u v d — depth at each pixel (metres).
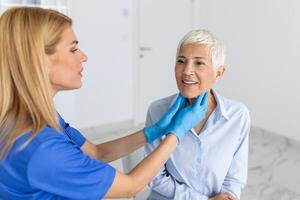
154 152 1.10
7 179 0.92
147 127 1.33
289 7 3.80
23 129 0.91
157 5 4.52
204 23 4.89
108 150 1.34
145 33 4.51
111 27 4.21
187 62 1.21
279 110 4.08
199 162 1.35
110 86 4.37
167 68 4.82
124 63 4.43
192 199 1.35
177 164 1.36
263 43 4.14
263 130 4.25
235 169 1.40
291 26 3.81
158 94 4.82
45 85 0.92
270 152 3.74
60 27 0.96
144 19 4.46
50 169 0.89
